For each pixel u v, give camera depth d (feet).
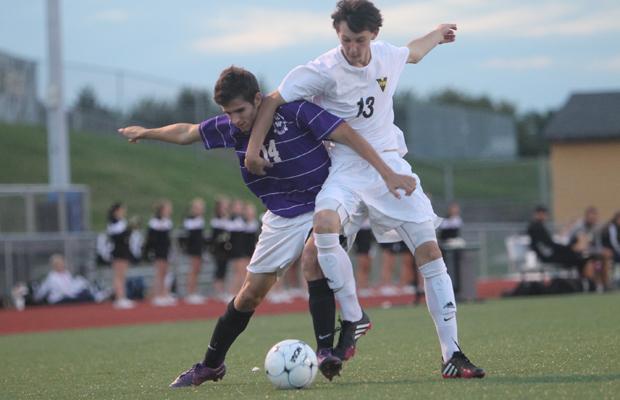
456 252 144.97
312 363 48.24
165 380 57.21
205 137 52.49
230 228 163.73
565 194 276.00
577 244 172.04
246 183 51.96
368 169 50.01
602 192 272.72
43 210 181.98
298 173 50.31
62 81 191.72
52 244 172.86
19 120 296.71
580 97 286.46
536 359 57.93
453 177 339.98
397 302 151.12
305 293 173.17
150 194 284.41
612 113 276.41
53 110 190.29
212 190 304.30
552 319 96.43
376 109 50.72
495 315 107.45
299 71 49.83
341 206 48.91
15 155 277.44
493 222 289.94
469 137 383.04
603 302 124.16
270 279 51.72
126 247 155.94
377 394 44.16
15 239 168.35
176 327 112.88
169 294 179.63
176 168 313.32
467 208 288.30
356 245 167.02
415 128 357.61
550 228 220.02
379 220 50.29
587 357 57.52
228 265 195.62
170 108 295.28
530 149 551.59
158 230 158.81
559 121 278.46
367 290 167.43
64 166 191.21
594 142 273.13
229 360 67.77
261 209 286.05
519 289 161.27
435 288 49.83
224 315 52.34
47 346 92.27
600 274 162.20
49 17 189.98
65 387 56.59
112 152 304.30
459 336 80.43
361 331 50.39
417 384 47.34
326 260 48.60
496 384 45.78
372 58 50.06
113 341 94.38
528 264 174.40
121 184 284.82
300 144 49.96
